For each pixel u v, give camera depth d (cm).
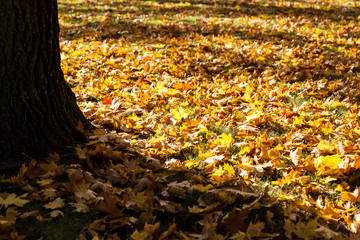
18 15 267
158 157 336
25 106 286
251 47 726
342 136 382
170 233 226
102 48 724
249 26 924
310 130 392
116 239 218
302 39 793
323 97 506
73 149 320
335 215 255
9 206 250
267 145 363
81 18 1086
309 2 1295
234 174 301
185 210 254
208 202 263
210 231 223
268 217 248
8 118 280
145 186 278
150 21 1005
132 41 799
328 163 314
